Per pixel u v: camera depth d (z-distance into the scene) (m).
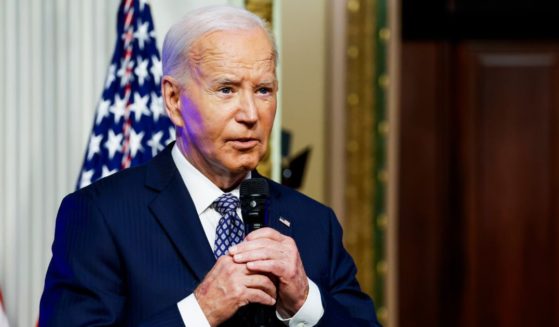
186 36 4.20
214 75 4.11
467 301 10.35
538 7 10.27
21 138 6.35
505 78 10.34
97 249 4.21
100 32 6.38
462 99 10.34
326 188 9.30
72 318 4.09
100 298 4.13
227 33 4.14
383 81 9.27
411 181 10.34
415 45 10.34
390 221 9.30
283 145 9.14
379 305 9.34
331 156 9.27
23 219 6.32
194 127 4.20
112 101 6.07
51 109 6.35
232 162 4.16
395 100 9.27
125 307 4.19
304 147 9.29
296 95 9.28
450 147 10.33
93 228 4.25
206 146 4.19
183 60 4.20
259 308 4.03
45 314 4.19
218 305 3.95
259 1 6.61
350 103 9.27
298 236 4.48
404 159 10.35
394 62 9.27
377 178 9.30
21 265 6.31
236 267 3.97
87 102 6.35
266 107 4.17
